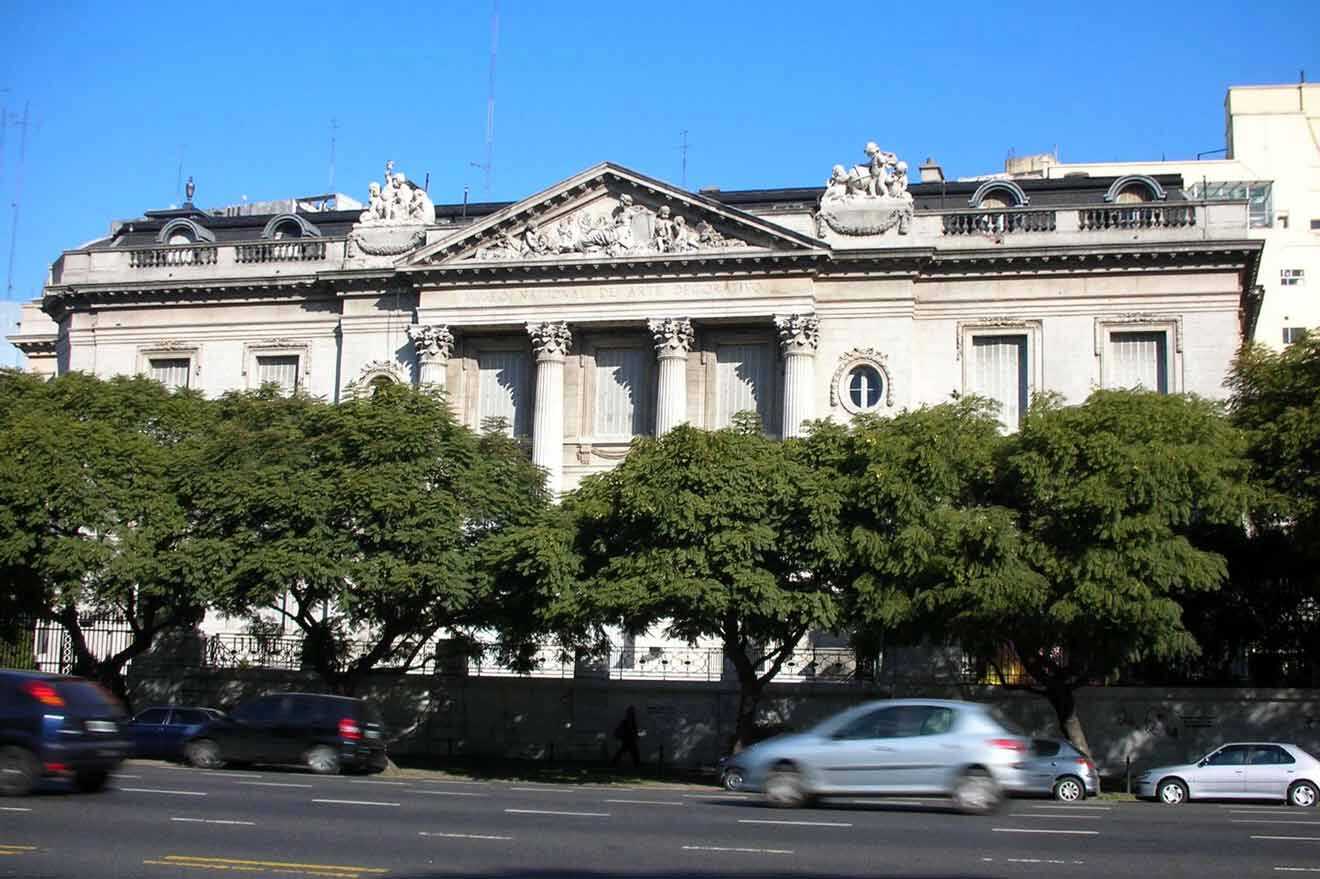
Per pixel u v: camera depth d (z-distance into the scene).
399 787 33.53
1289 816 31.28
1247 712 48.31
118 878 17.94
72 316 72.06
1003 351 62.62
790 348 62.16
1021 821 26.39
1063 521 43.50
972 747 27.77
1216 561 42.97
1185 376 60.53
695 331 64.62
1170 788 39.44
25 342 88.88
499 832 23.27
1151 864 20.55
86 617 54.47
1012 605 42.19
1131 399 45.22
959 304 62.91
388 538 46.38
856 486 45.06
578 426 65.62
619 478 46.41
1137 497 42.53
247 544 47.38
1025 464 44.19
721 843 22.12
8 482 49.59
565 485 65.06
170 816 24.14
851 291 63.03
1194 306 60.88
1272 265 95.25
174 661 57.75
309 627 49.03
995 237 62.59
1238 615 50.31
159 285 69.81
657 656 55.03
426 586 46.19
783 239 62.44
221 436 50.78
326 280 67.56
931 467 44.69
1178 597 50.00
